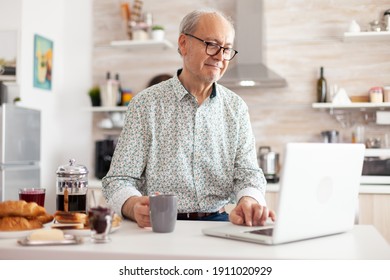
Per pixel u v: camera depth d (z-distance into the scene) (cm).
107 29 436
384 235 327
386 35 365
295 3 398
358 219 330
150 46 416
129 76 432
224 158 188
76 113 438
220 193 187
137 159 180
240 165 185
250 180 176
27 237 121
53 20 426
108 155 402
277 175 380
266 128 402
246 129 190
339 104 370
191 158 184
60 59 439
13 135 339
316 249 114
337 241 125
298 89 397
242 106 193
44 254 109
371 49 387
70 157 438
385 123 372
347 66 389
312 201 123
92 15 439
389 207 326
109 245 115
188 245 116
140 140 181
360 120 387
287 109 398
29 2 387
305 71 396
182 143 183
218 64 173
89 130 435
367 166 350
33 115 372
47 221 140
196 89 185
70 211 151
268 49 401
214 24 171
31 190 153
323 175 125
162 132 183
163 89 186
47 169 414
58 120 436
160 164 183
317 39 394
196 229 140
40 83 402
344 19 391
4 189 326
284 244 119
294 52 397
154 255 105
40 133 385
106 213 118
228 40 173
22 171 353
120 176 176
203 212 183
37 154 379
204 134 185
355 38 376
